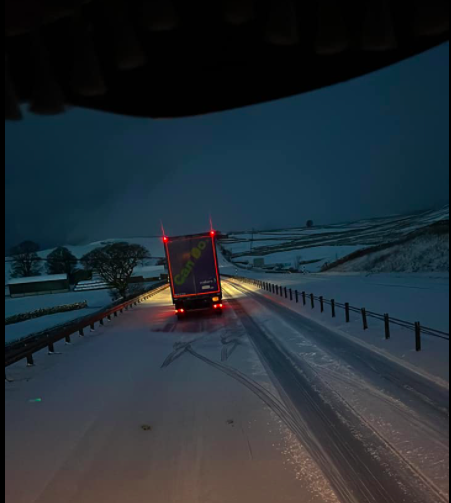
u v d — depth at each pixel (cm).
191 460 541
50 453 583
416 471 472
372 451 530
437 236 3978
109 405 788
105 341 1611
